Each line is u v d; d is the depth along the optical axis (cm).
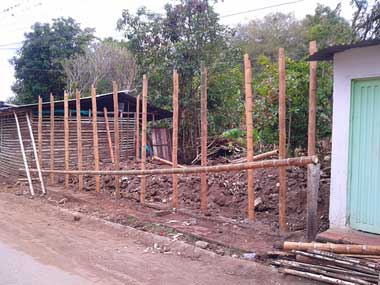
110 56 2716
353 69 561
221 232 654
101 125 1443
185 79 1706
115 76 2697
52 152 1158
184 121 1753
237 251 570
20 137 1239
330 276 461
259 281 482
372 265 441
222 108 1770
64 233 716
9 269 523
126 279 494
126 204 902
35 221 812
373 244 503
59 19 2811
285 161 570
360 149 563
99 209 868
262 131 1015
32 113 1259
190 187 952
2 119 1463
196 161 1622
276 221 706
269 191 830
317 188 540
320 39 1506
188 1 1708
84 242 659
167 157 1706
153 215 787
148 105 1627
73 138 1342
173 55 1666
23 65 2748
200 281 487
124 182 1064
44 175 1247
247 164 635
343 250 473
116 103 979
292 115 913
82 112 1520
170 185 989
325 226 633
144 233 680
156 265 545
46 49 2753
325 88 889
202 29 1658
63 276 501
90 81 2656
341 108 578
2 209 935
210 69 1681
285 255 518
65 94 1102
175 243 622
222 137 1678
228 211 802
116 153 977
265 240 604
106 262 558
